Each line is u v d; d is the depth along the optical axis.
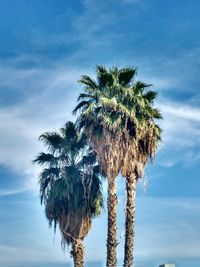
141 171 39.28
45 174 46.44
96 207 45.25
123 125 39.12
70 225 45.22
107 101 38.97
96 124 39.47
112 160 38.69
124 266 38.25
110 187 39.28
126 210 38.97
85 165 45.88
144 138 39.59
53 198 45.50
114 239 38.75
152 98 41.06
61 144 46.56
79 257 44.94
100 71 40.94
